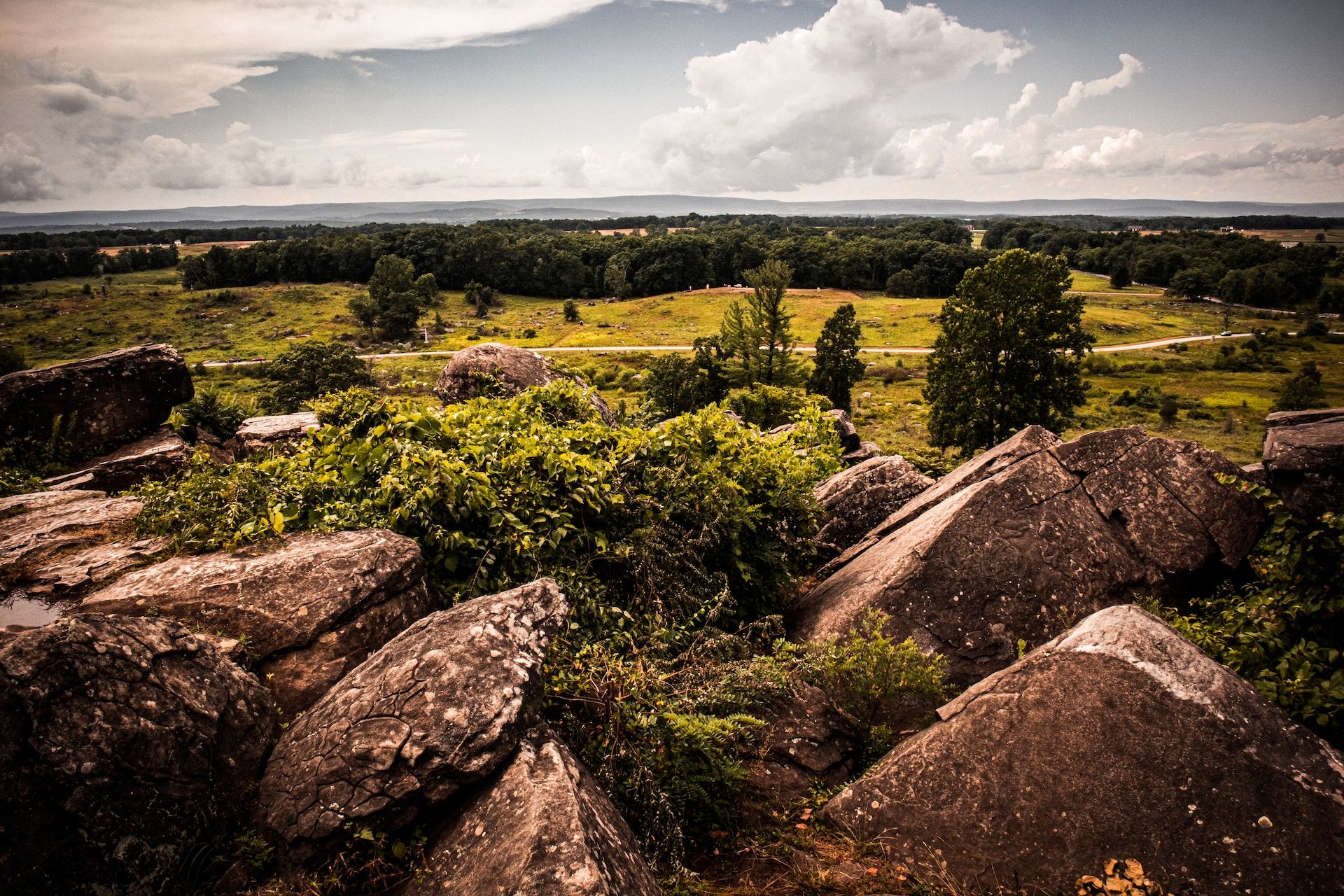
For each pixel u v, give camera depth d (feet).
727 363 246.68
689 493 24.29
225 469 22.57
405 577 18.42
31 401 43.98
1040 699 15.55
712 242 631.15
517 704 13.39
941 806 15.17
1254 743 14.11
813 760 18.02
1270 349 359.66
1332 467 19.51
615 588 22.11
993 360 136.77
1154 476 25.05
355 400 24.68
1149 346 377.91
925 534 24.81
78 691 11.10
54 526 21.52
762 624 21.99
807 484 29.91
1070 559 23.58
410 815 12.26
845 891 14.10
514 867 10.75
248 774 13.14
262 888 11.82
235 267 605.31
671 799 15.51
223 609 16.30
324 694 15.48
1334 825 13.01
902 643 21.08
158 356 49.73
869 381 312.50
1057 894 13.79
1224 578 24.06
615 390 306.76
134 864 10.82
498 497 21.25
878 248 623.36
